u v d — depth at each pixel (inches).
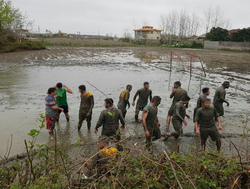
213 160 114.8
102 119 210.4
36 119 306.0
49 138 250.1
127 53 1545.3
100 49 1873.8
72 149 215.6
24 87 490.3
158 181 112.8
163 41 2785.4
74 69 781.9
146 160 119.0
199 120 217.8
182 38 3073.3
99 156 135.4
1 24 1441.9
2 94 430.0
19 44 1455.5
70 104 380.5
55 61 983.0
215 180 110.1
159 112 349.1
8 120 299.6
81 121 269.0
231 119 318.3
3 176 123.3
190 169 114.3
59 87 279.4
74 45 2199.8
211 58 1264.8
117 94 451.8
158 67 882.1
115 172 117.6
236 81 613.0
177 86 283.1
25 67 784.9
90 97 261.9
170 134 238.8
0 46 1302.9
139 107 300.8
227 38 2194.9
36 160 192.2
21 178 119.6
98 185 112.3
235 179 111.3
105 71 757.9
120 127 285.4
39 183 106.0
